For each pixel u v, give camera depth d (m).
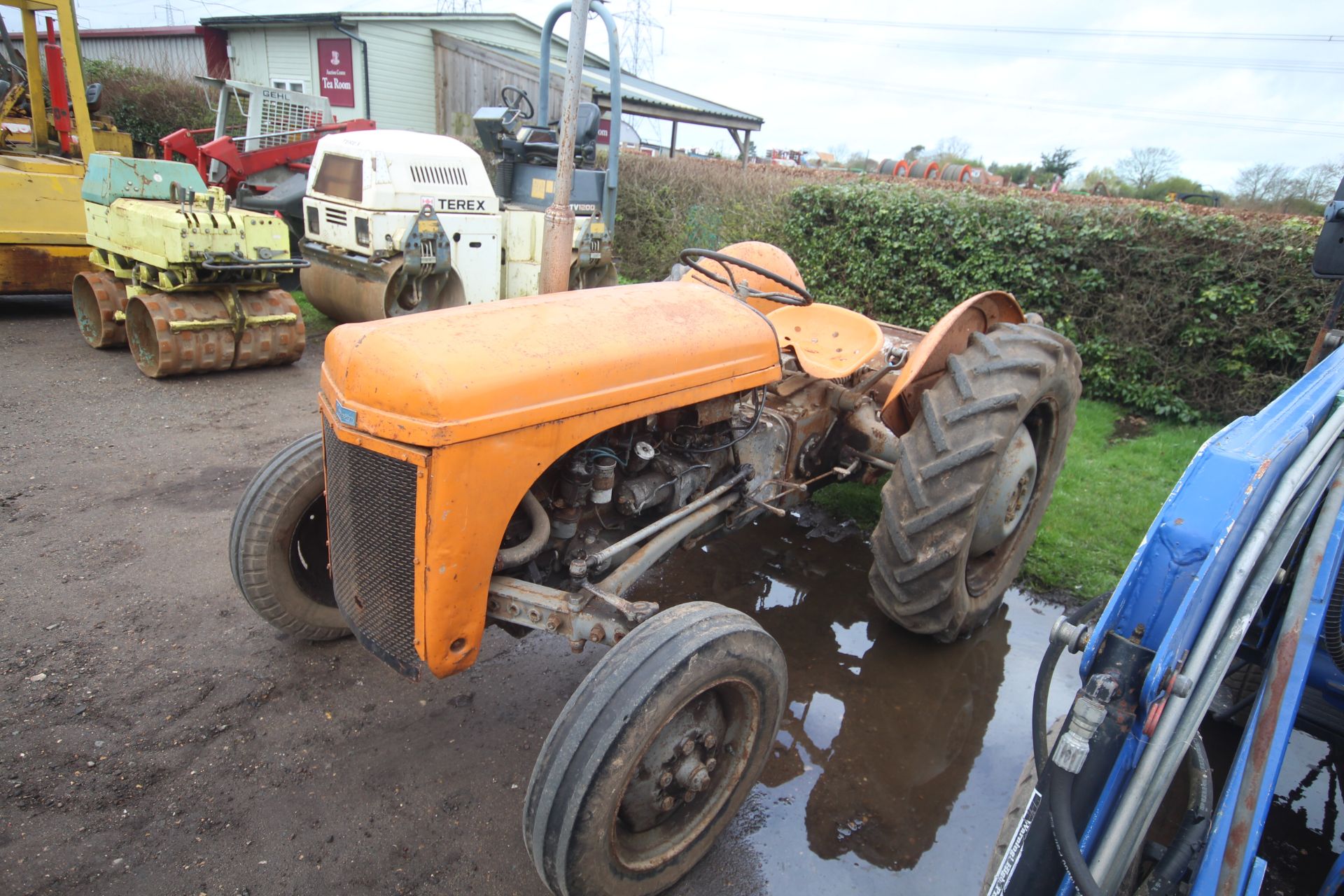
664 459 2.46
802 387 3.30
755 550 3.91
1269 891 2.21
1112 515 4.39
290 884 2.00
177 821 2.16
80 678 2.67
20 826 2.11
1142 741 1.32
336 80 15.37
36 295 8.04
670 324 2.33
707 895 2.07
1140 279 6.39
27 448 4.40
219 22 16.33
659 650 1.81
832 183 8.34
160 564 3.37
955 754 2.64
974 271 7.13
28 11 7.71
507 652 2.99
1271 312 5.94
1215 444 1.50
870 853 2.24
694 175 9.95
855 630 3.29
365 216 6.10
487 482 1.83
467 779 2.38
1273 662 1.57
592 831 1.72
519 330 2.00
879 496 4.53
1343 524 1.76
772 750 2.57
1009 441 2.78
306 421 5.11
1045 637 3.34
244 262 5.48
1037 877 1.39
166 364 5.46
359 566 2.01
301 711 2.60
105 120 8.74
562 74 14.96
